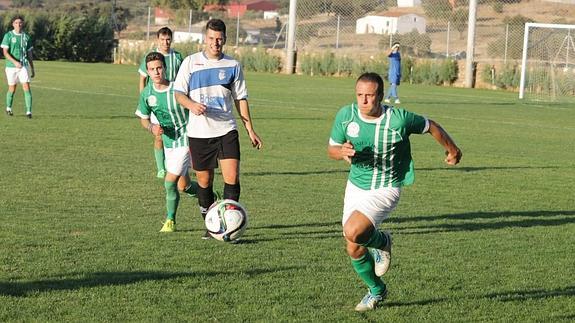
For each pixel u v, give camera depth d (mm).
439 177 21984
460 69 69688
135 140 26547
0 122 29734
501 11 96188
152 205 16719
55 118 31938
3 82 49594
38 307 9992
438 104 48031
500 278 12062
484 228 15648
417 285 11539
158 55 14578
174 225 14461
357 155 10531
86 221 14922
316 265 12352
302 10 83250
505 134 33812
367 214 10312
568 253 13797
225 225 13000
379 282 10445
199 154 14250
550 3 97812
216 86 14047
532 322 10125
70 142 25484
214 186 19219
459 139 31297
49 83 51250
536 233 15359
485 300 10953
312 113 38656
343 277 11750
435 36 88375
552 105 51312
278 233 14516
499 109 46281
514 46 74000
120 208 16266
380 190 10602
